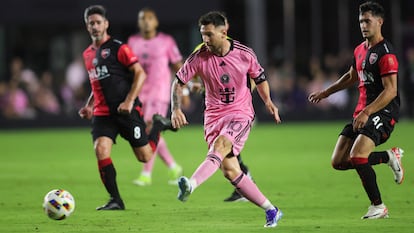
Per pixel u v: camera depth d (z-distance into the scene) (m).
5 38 95.62
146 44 46.03
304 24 104.50
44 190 41.66
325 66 104.19
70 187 42.81
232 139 29.50
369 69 31.30
